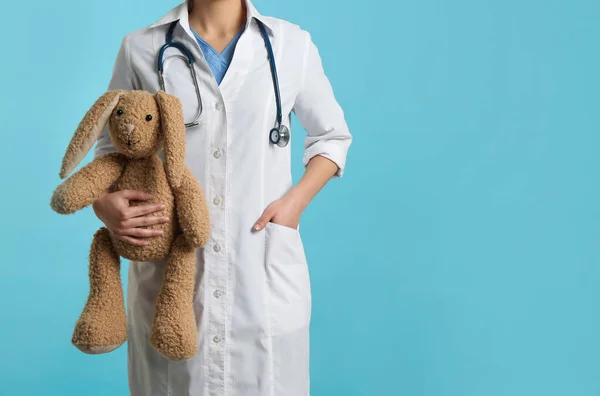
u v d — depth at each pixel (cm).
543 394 304
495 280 306
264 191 164
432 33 307
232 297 161
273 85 166
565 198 302
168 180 144
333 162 178
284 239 164
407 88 309
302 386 169
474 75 305
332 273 310
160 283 160
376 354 310
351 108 311
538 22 301
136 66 167
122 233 146
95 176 144
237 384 162
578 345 302
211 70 165
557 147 302
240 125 162
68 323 323
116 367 317
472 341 307
